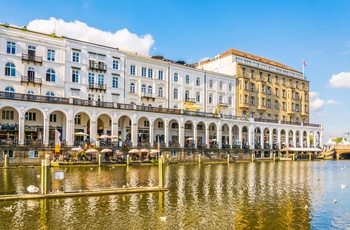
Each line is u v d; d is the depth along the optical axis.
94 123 51.88
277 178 35.53
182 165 52.16
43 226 15.98
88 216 17.72
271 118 86.00
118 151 51.12
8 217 17.23
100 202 20.73
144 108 57.97
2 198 20.34
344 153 89.06
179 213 18.83
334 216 18.95
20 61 49.78
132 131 56.06
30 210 18.55
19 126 44.94
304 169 49.06
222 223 17.19
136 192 24.06
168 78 67.56
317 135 94.25
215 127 73.50
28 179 29.12
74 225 16.23
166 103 66.88
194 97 71.81
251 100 81.94
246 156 71.31
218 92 76.19
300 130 87.81
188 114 64.12
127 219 17.41
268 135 83.50
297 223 17.48
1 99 43.69
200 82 73.19
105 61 58.31
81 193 22.25
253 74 83.12
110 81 58.69
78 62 55.22
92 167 42.50
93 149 45.62
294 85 93.81
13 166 40.59
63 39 53.81
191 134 68.94
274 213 19.34
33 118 49.81
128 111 55.78
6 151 42.12
